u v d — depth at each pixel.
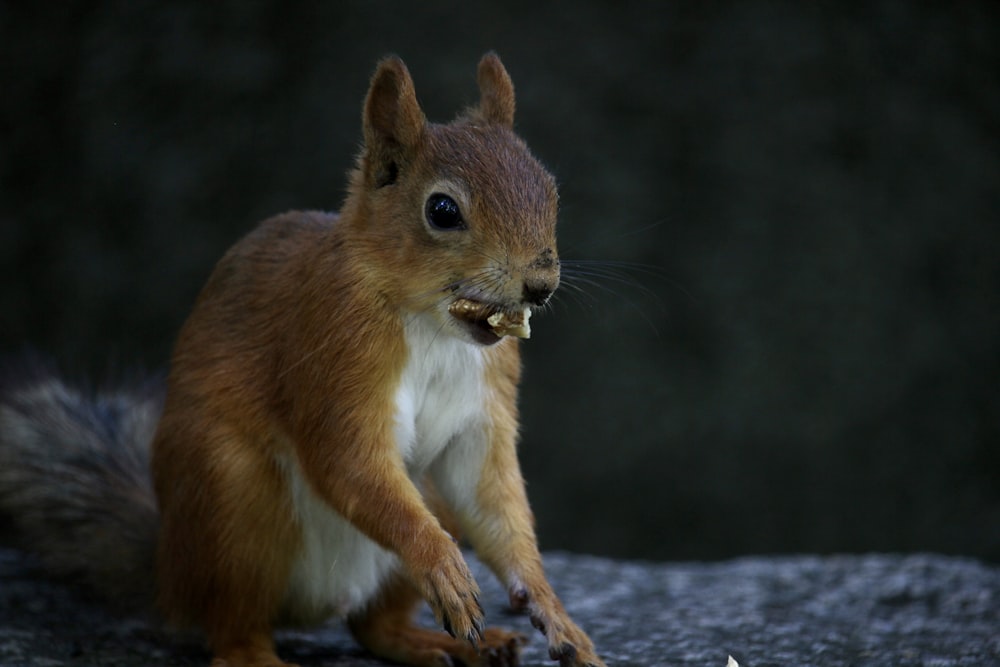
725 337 13.73
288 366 6.80
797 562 9.77
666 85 14.36
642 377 13.63
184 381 7.16
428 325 6.73
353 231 6.74
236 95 14.48
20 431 8.75
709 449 13.52
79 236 14.31
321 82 14.48
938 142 14.51
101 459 8.58
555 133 14.05
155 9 14.73
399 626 7.48
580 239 13.73
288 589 7.20
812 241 14.03
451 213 6.47
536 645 7.83
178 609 7.21
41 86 14.61
